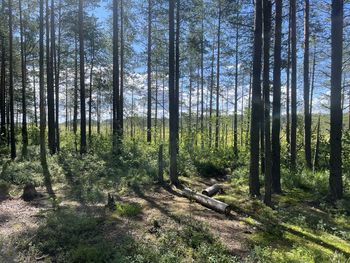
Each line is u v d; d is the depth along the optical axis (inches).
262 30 451.8
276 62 499.8
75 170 593.3
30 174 554.6
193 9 727.1
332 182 464.1
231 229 339.9
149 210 388.2
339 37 458.9
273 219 383.2
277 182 518.0
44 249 277.3
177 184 532.7
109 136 863.1
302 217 381.4
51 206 400.8
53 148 790.5
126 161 647.1
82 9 794.8
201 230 320.8
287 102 819.4
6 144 933.8
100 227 324.2
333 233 352.5
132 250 272.2
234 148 837.8
